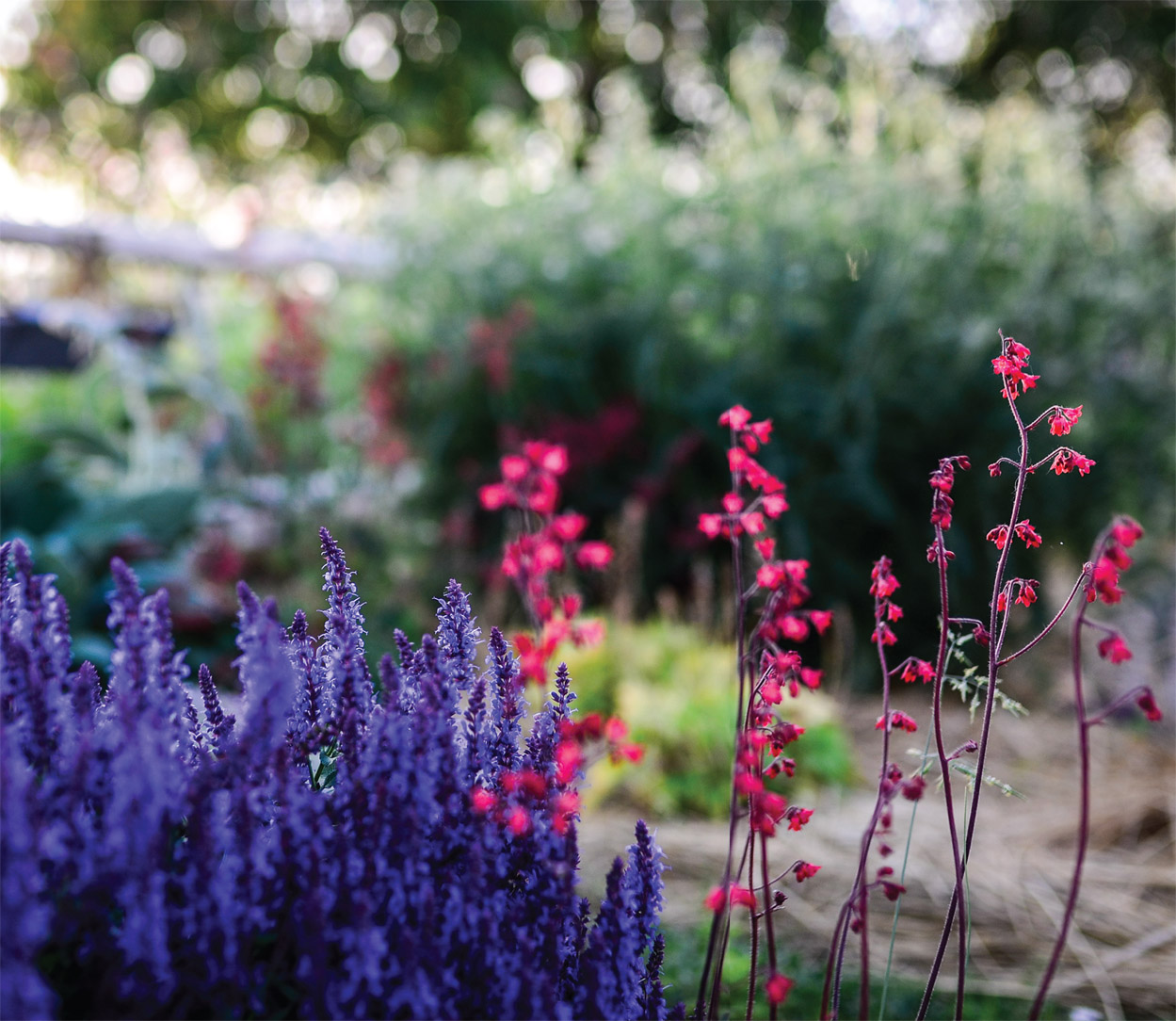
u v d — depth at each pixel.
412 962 1.10
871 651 5.80
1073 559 6.57
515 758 1.38
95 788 1.11
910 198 5.86
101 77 15.23
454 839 1.25
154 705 1.09
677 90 15.55
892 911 2.85
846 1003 2.29
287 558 5.70
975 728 4.82
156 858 1.03
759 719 1.40
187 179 12.51
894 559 6.03
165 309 7.84
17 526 4.93
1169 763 4.28
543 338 6.50
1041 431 5.79
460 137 16.50
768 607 1.39
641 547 5.89
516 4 15.25
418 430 6.80
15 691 1.13
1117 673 5.75
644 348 6.12
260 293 7.56
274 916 1.14
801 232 5.97
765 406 5.81
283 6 15.46
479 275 6.59
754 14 14.81
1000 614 5.85
